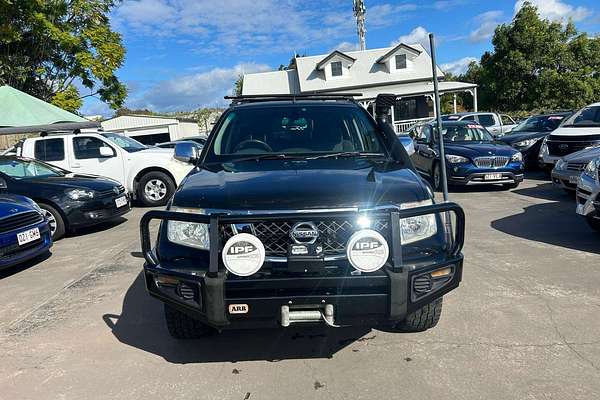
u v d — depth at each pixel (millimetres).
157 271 3002
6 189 6980
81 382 3166
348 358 3357
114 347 3654
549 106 33375
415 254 2996
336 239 2869
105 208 8102
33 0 20172
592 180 6047
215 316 2836
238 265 2760
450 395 2867
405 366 3219
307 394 2934
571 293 4363
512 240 6281
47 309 4527
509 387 2926
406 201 2992
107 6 23484
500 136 14617
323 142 4164
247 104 4668
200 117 47500
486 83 35875
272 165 3658
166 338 3781
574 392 2854
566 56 33281
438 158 10773
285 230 2863
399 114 32688
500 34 34594
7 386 3143
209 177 3436
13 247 5699
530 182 11445
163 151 11367
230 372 3229
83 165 10844
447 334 3652
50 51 22375
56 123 13914
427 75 32281
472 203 9133
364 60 34219
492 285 4637
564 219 7328
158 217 3027
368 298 2822
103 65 23266
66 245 7375
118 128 35156
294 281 2789
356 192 2957
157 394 2994
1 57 21156
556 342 3465
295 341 3639
